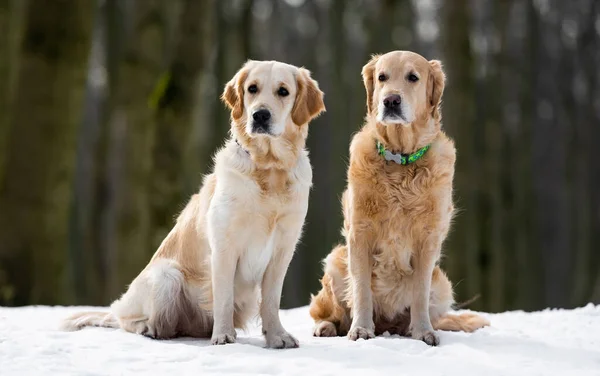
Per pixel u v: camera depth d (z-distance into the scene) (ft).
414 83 21.72
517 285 65.92
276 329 19.33
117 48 61.26
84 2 38.68
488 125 59.52
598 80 84.53
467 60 48.29
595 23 81.51
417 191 21.16
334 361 16.25
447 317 23.21
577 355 17.69
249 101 19.75
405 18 59.67
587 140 83.61
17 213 36.94
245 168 19.33
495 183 56.29
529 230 71.67
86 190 80.59
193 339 20.74
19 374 14.39
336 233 67.92
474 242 50.08
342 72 64.34
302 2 89.40
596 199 86.58
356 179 21.62
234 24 63.87
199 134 61.21
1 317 24.47
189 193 44.11
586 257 79.97
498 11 63.21
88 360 15.97
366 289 21.44
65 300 38.17
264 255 19.75
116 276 44.55
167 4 45.24
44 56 37.60
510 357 17.40
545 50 83.46
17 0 38.27
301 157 20.24
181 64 43.06
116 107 61.52
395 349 18.17
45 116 37.50
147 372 14.90
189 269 20.94
